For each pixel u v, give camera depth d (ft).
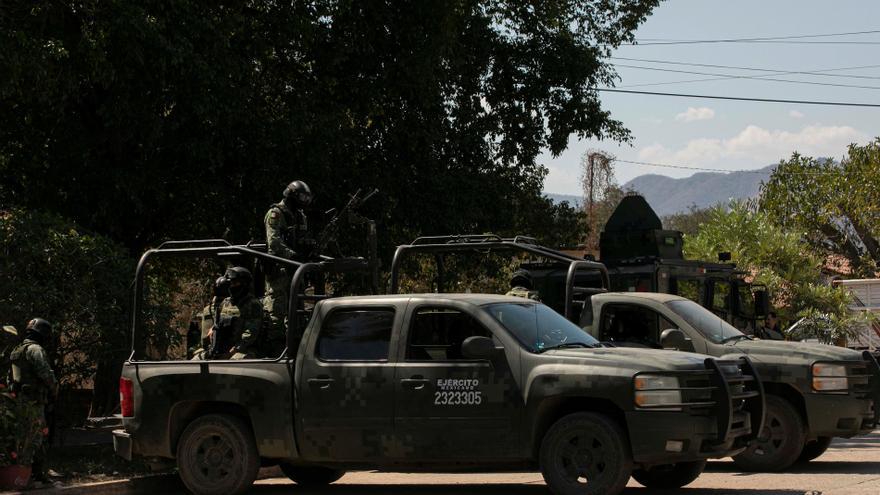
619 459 33.04
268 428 37.65
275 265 41.98
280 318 41.47
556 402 34.60
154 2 64.18
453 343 35.86
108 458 47.62
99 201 70.85
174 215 79.56
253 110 73.05
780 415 43.21
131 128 67.62
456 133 92.07
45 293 50.16
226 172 77.30
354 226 81.92
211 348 41.57
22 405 39.91
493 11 97.86
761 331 63.57
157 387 39.37
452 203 86.43
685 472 37.93
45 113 70.18
